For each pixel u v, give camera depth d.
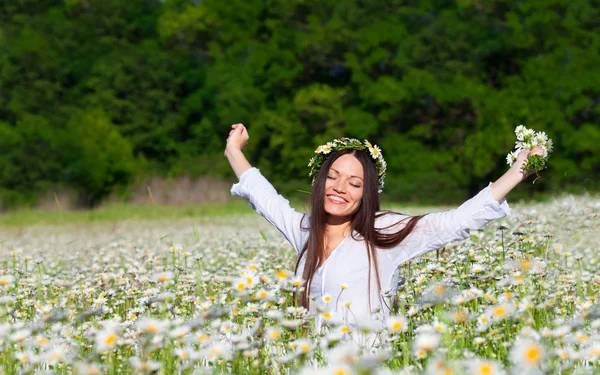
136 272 4.89
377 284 3.36
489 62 32.50
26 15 37.53
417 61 31.47
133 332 2.77
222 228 12.08
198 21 37.25
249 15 36.75
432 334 2.39
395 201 30.17
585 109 29.36
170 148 36.03
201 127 36.22
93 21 37.75
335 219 3.51
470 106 31.06
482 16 31.55
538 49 30.95
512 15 30.36
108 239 10.59
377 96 31.19
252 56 35.03
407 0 33.69
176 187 24.94
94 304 3.85
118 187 32.25
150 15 39.72
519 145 3.23
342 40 32.94
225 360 2.51
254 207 3.94
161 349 2.50
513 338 2.61
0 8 37.94
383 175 3.60
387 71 33.94
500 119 29.19
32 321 3.54
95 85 35.47
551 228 5.61
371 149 3.52
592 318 2.81
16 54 35.16
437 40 30.92
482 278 3.68
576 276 4.22
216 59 37.28
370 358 2.08
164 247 7.74
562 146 28.92
